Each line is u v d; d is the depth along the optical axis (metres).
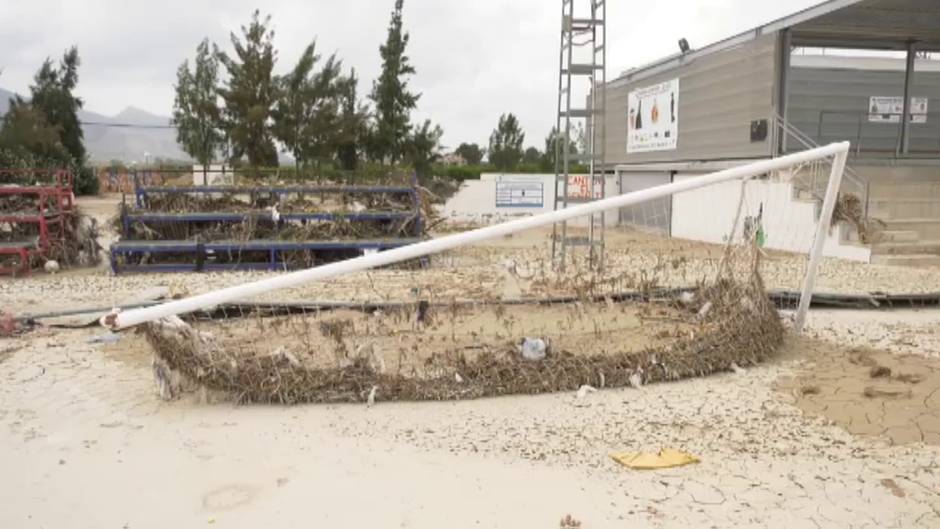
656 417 5.37
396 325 7.63
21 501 4.16
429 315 7.80
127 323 5.38
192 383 5.77
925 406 5.44
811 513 3.97
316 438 5.01
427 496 4.19
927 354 7.02
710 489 4.25
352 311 8.34
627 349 6.59
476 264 13.53
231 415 5.45
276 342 6.91
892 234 13.84
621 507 4.05
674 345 6.47
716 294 8.12
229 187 14.30
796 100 19.28
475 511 4.02
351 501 4.14
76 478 4.43
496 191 24.94
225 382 5.65
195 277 12.48
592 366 6.05
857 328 8.17
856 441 4.90
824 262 13.35
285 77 29.47
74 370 6.49
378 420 5.34
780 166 6.52
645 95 21.47
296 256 13.55
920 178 15.91
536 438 5.00
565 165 11.30
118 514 4.02
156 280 12.11
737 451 4.77
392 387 5.73
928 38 17.28
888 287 10.81
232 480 4.41
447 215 23.73
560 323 7.64
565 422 5.28
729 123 17.25
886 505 4.05
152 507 4.09
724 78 17.39
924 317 8.87
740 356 6.54
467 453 4.77
